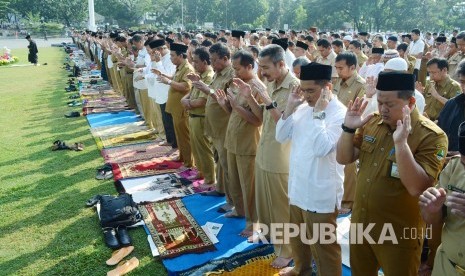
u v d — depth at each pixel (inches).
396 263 95.0
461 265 76.2
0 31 1916.8
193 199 198.1
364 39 568.7
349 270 140.2
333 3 2017.7
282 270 136.7
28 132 327.3
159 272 142.4
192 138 207.8
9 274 142.3
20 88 539.2
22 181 224.7
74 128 338.6
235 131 156.2
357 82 195.0
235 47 333.7
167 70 264.5
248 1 2500.0
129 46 430.3
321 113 107.3
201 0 2603.3
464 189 75.3
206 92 169.6
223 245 156.9
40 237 166.1
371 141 94.7
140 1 2497.5
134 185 216.4
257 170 139.9
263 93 127.0
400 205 91.4
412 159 82.3
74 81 593.0
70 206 193.2
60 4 2212.1
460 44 292.0
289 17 2456.9
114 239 159.8
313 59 333.7
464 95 142.6
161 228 169.6
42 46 1369.3
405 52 390.6
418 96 156.3
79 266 145.9
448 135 145.3
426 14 1973.4
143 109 328.2
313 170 110.0
